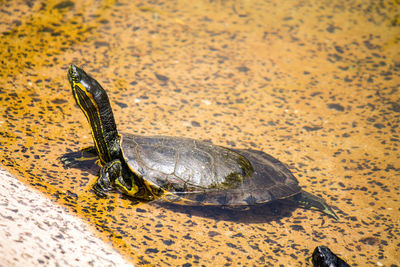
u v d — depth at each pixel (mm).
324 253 9094
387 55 19719
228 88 16812
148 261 8672
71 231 8625
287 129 14766
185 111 15031
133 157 10391
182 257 9016
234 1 24094
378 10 23609
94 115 10852
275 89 17062
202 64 18172
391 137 14578
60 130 12844
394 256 9883
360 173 12828
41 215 8656
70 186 10477
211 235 9883
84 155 11781
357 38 21031
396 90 17266
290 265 9305
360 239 10344
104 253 8414
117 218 9797
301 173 12602
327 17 22844
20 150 11414
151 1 23031
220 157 10750
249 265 9133
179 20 21469
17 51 16953
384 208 11453
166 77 16953
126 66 17281
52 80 15555
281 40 20594
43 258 7273
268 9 23453
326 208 10938
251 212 10953
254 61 18812
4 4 20266
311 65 18828
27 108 13633
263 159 11867
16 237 7375
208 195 10117
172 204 10688
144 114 14477
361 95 16922
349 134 14703
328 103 16391
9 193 8930
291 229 10477
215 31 20859
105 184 10445
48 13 20297
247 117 15172
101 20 20484
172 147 10750
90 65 16938
